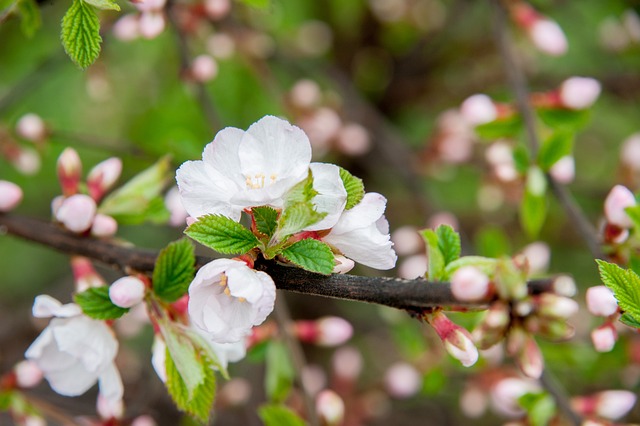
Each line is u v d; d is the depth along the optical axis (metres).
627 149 0.49
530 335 0.30
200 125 0.55
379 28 0.66
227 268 0.29
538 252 0.43
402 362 0.53
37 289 0.67
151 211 0.35
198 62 0.41
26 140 0.43
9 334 0.57
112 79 0.57
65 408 0.47
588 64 0.65
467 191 0.68
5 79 0.56
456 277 0.30
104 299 0.32
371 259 0.30
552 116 0.39
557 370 0.49
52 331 0.32
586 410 0.37
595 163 0.70
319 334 0.38
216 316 0.30
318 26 0.64
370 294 0.30
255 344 0.37
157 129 0.55
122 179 0.54
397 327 0.46
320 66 0.59
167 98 0.56
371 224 0.30
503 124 0.39
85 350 0.32
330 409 0.36
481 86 0.65
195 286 0.29
